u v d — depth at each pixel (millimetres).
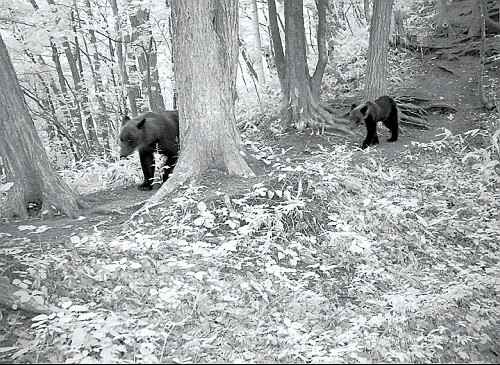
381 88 13602
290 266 6375
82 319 4328
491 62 16844
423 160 10820
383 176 9273
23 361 4141
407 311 5633
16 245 6234
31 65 15938
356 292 6016
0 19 13727
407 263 7039
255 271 6012
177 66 8109
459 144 11750
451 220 8242
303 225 7098
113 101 17844
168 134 9031
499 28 19312
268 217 6871
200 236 6512
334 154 10172
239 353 4410
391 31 19422
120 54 16328
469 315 5879
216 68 8102
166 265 5723
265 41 26812
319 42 13445
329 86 16953
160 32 15945
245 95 18703
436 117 13938
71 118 17672
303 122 13156
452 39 20391
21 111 7668
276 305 5359
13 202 7652
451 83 16000
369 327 5184
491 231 8094
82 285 5285
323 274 6348
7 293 4965
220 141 8180
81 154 16734
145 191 9023
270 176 8039
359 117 11516
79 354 3961
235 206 7109
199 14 7832
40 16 13867
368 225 7469
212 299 5258
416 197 8938
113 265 5262
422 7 26766
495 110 13578
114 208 7680
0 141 7637
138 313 4887
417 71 17422
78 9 15328
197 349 4324
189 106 8062
